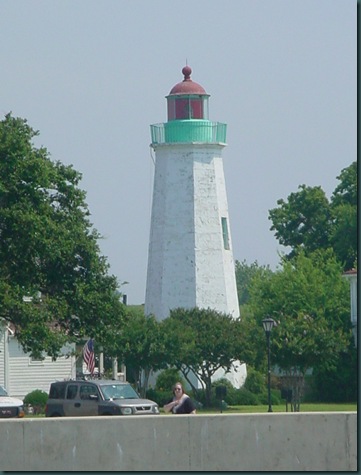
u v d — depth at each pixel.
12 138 103.19
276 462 55.59
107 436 54.97
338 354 144.88
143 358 136.25
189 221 151.62
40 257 104.38
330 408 130.62
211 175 153.50
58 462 54.69
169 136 153.12
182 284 150.62
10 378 140.38
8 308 102.50
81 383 92.94
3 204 103.25
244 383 148.75
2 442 54.66
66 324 107.81
